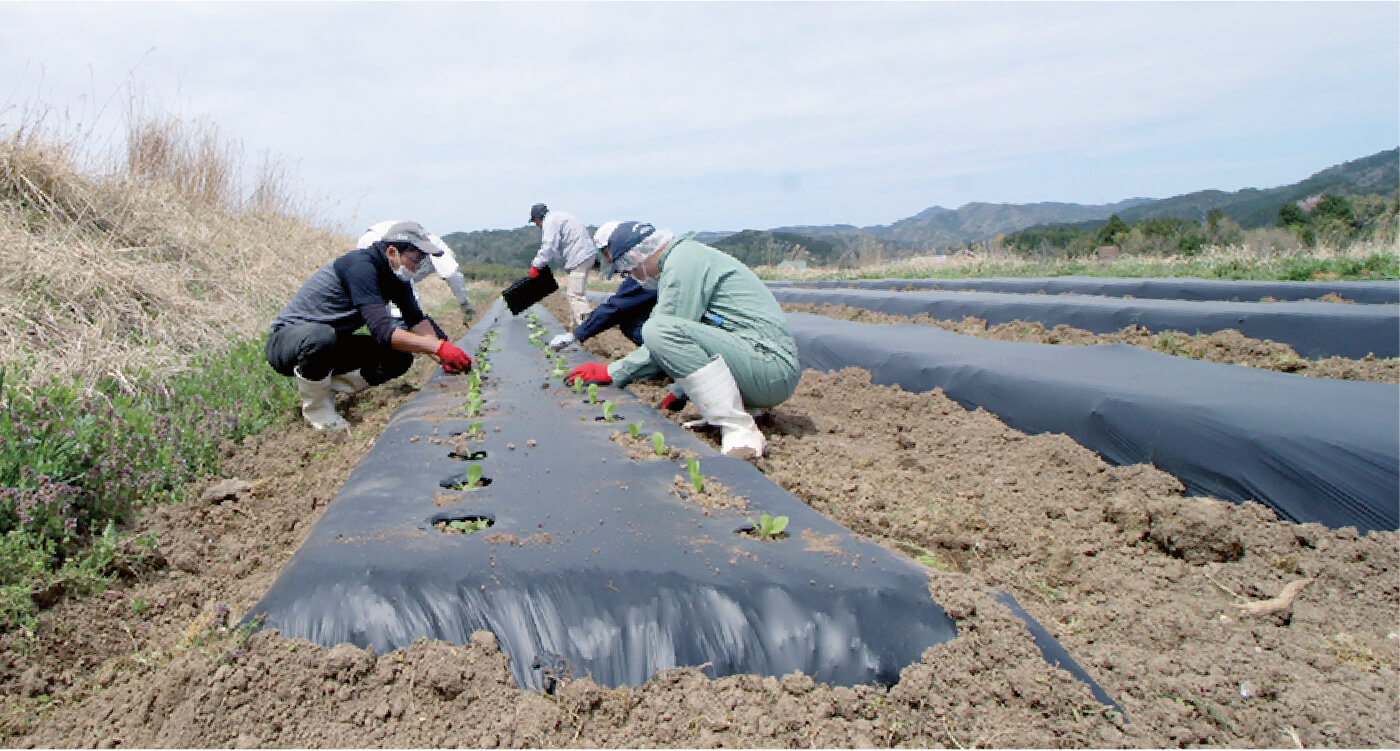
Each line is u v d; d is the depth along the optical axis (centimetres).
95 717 200
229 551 315
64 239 606
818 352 711
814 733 190
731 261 434
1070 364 503
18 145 638
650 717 195
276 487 394
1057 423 441
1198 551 301
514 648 209
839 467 412
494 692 196
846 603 223
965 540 321
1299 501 320
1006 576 294
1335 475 313
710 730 191
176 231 794
